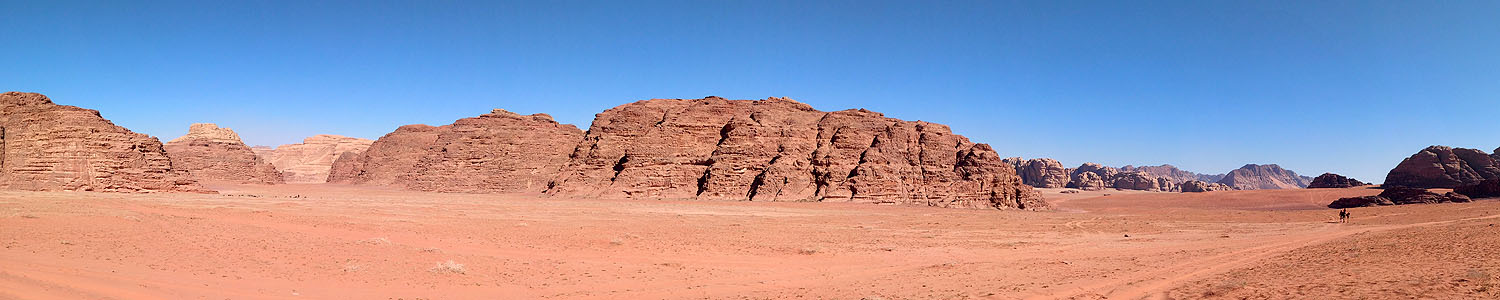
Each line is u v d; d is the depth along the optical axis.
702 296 25.80
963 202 112.38
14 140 95.12
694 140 127.62
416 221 57.03
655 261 37.41
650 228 57.31
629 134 131.00
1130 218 80.31
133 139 101.00
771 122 129.75
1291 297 18.97
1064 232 59.94
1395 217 72.69
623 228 56.72
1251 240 48.34
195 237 36.12
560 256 38.66
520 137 153.88
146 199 75.94
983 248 46.62
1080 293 23.03
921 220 74.00
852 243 48.38
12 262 25.25
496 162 147.50
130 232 35.94
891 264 37.28
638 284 29.02
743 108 138.62
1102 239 53.44
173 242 34.16
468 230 51.06
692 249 43.28
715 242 47.22
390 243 39.28
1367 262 26.09
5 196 69.81
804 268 35.50
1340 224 65.62
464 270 30.70
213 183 157.25
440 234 47.72
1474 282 18.17
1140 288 23.64
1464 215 67.88
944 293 24.53
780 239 50.25
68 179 90.06
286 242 36.62
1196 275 26.88
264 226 46.41
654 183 118.25
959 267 34.16
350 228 49.19
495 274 30.64
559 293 26.45
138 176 96.44
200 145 166.38
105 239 33.53
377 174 175.12
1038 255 41.47
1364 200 132.12
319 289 25.42
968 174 117.38
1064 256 40.25
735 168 118.44
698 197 114.94
